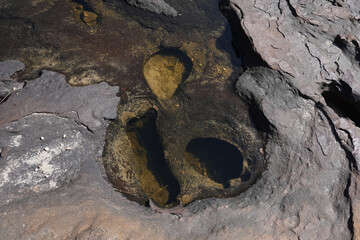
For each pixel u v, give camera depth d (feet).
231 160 9.36
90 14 11.89
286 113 9.80
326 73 10.62
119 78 10.30
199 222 7.71
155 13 12.45
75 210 7.37
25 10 11.48
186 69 11.12
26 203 7.30
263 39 11.26
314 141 9.26
